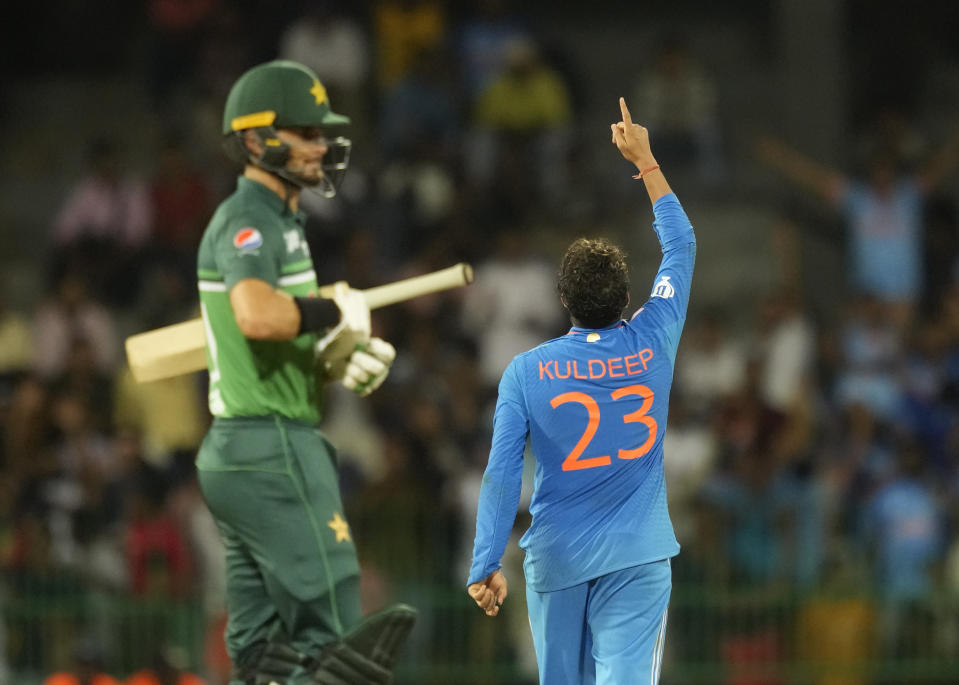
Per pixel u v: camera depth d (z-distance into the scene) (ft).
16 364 164.86
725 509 130.82
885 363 160.97
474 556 64.59
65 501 131.75
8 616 123.44
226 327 67.77
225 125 68.80
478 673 124.47
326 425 147.54
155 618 123.03
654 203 69.97
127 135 214.69
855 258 176.96
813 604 125.18
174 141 181.47
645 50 231.30
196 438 150.61
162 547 128.67
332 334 67.77
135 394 150.30
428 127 189.26
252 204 68.08
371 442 146.92
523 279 165.99
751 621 125.70
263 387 67.67
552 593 65.92
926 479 140.26
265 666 67.46
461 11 212.64
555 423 65.10
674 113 198.29
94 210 178.19
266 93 67.97
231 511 67.67
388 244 175.94
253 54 200.85
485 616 125.18
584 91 212.84
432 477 136.77
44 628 123.34
